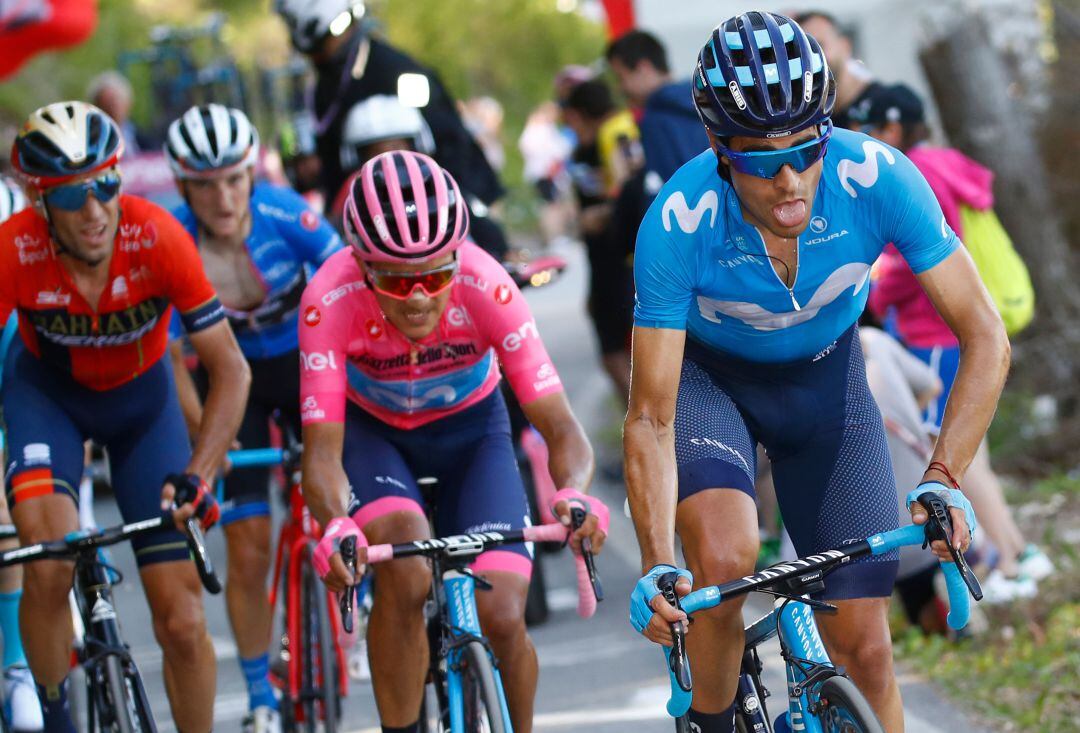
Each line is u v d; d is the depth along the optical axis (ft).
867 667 22.74
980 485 38.24
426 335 25.75
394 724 27.02
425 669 26.86
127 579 51.80
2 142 108.99
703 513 22.54
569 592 46.78
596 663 38.55
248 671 33.40
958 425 21.24
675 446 23.39
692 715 22.85
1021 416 52.13
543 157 140.97
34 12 57.16
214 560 51.49
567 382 81.56
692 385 24.21
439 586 26.07
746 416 24.39
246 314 35.09
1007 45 56.54
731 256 22.31
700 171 22.11
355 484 27.40
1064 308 53.31
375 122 38.47
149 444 29.53
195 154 33.17
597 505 24.34
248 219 34.53
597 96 61.11
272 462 31.50
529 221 164.55
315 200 61.00
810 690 21.15
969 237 39.17
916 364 38.19
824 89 20.29
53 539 27.32
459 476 28.53
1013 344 53.88
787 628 22.16
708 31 73.51
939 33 53.42
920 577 37.24
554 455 26.03
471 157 48.29
